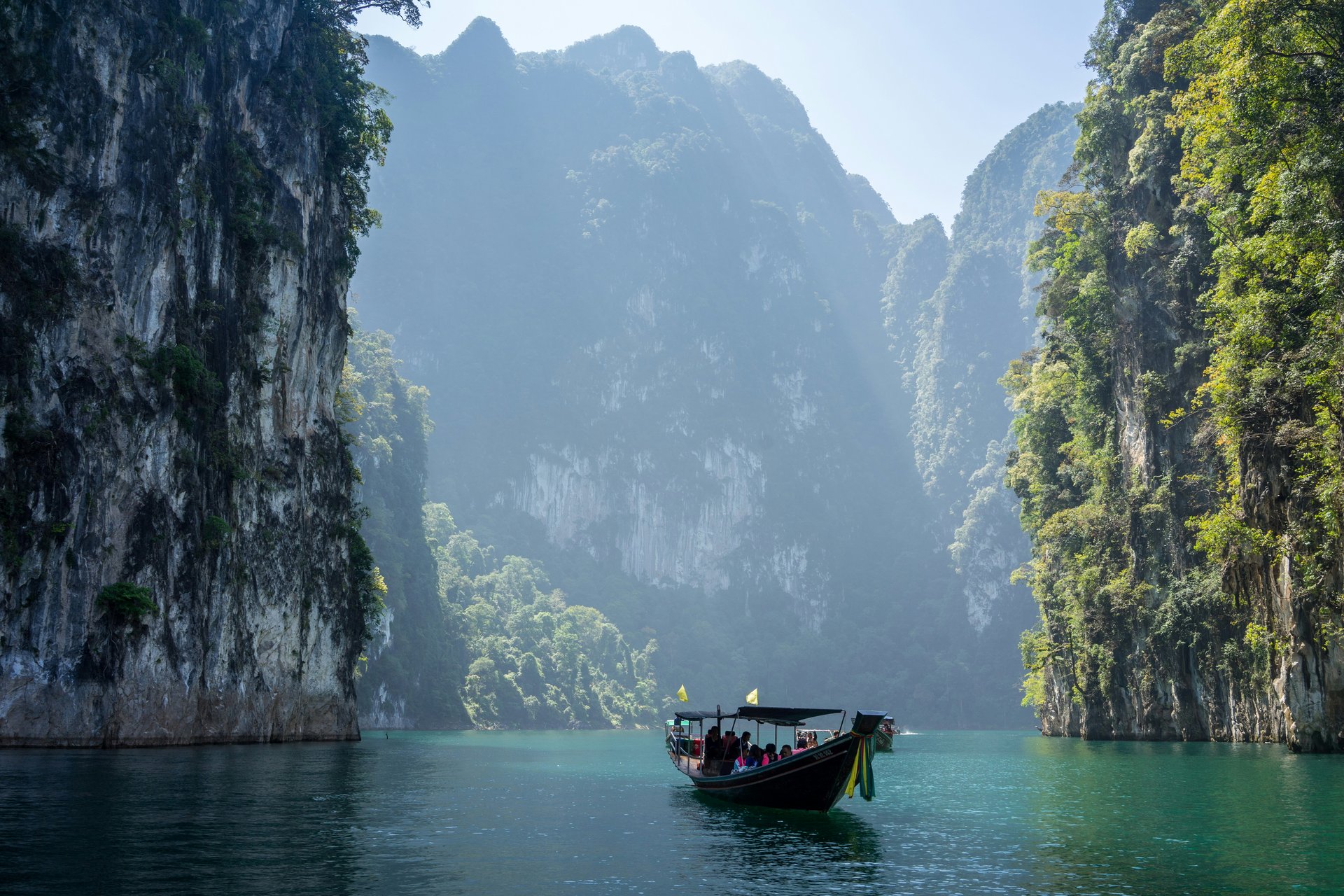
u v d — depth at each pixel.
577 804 35.56
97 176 48.84
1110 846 25.98
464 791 39.34
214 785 34.50
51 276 46.06
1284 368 51.72
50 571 44.50
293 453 66.75
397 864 22.45
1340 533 47.69
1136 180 77.06
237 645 58.28
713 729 39.31
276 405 65.69
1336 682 51.03
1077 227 88.56
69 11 48.38
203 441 55.50
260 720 60.78
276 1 67.50
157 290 52.00
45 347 45.44
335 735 72.69
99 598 46.56
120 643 47.53
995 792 40.88
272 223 64.25
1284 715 56.56
